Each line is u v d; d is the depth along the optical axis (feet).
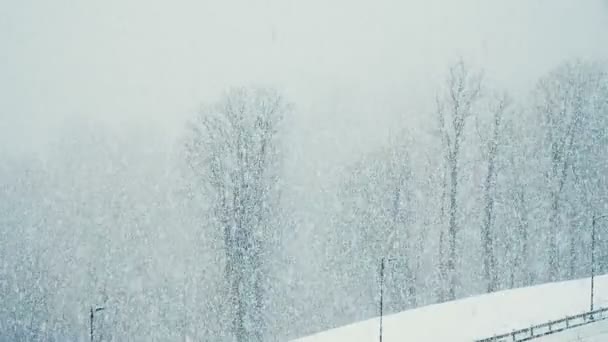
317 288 173.37
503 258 180.34
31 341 169.58
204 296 162.40
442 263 164.35
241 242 144.05
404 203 172.24
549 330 112.47
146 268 175.63
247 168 148.66
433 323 122.42
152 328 165.68
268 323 158.20
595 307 127.54
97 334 164.66
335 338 119.03
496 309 129.18
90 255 180.65
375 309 167.94
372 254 169.17
